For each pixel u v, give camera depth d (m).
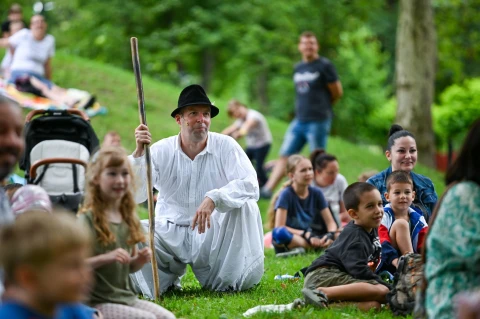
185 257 9.78
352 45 48.66
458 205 6.18
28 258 4.64
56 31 49.78
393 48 46.88
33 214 4.80
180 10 46.47
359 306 8.26
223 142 9.86
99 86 26.80
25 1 47.22
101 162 7.18
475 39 40.22
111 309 7.07
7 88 21.52
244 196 9.45
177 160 9.82
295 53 47.56
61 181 12.45
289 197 13.70
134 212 7.44
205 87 46.88
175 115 9.88
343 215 14.73
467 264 6.18
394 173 9.59
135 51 9.20
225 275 9.69
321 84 19.53
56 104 21.70
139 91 9.19
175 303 8.88
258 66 46.44
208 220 9.14
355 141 49.97
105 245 7.20
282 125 29.66
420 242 9.53
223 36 44.31
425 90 28.02
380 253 8.91
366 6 45.66
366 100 47.09
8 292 4.86
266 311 8.04
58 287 4.68
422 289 6.63
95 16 46.78
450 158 24.83
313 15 46.09
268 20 46.59
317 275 8.53
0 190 6.32
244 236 9.66
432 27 28.11
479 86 41.19
